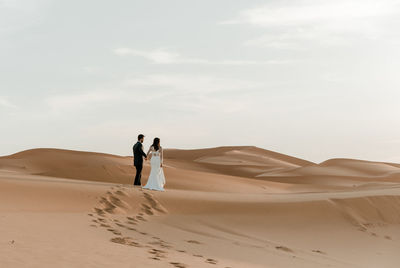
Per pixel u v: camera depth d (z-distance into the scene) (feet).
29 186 55.98
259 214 61.67
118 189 60.64
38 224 39.58
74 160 233.35
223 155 428.97
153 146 66.18
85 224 43.80
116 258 28.40
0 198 49.42
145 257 30.27
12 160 229.25
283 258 43.52
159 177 66.13
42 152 250.57
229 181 143.02
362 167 332.39
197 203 61.41
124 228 45.93
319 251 51.85
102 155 249.96
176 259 31.73
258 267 35.76
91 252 29.53
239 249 44.24
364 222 66.23
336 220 64.90
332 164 340.80
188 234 48.47
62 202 52.19
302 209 65.62
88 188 59.31
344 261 48.73
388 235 63.16
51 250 28.43
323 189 170.30
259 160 418.10
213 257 37.24
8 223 37.42
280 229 58.08
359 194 80.79
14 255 25.29
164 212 56.54
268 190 143.33
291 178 273.54
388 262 51.37
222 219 57.93
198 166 329.93
